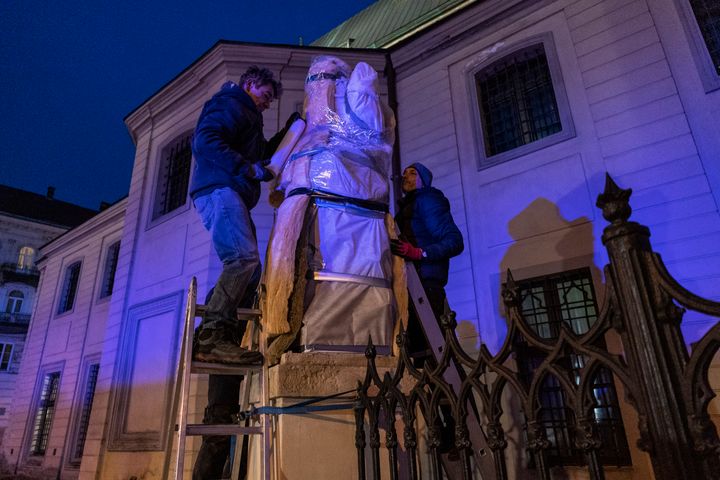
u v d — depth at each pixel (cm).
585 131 684
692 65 626
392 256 271
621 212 127
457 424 151
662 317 114
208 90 973
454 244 310
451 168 801
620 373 118
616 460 541
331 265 247
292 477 199
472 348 686
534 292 677
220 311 229
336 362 226
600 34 713
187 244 888
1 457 1516
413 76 918
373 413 195
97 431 888
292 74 920
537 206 693
